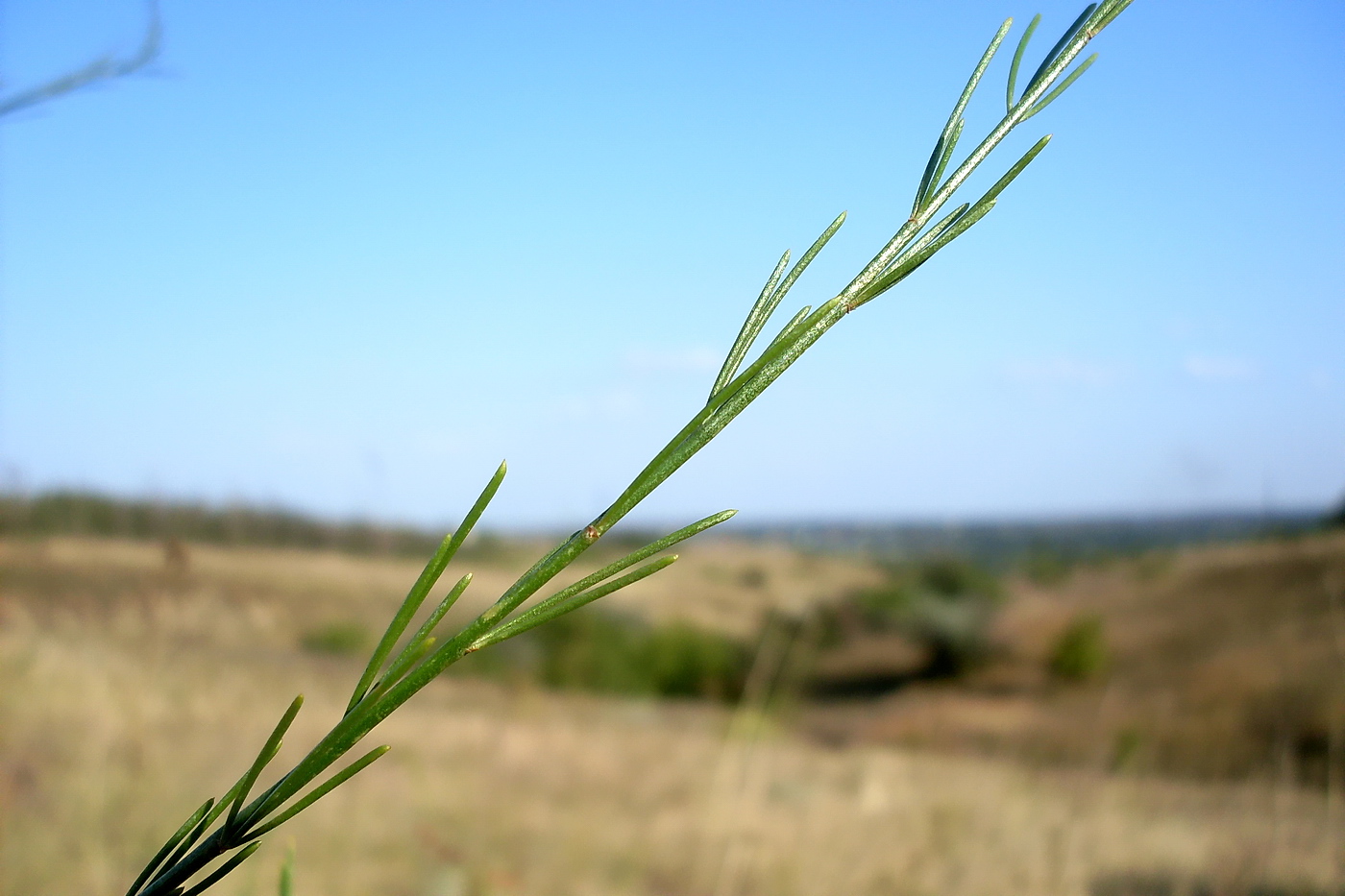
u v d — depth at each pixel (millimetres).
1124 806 5883
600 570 409
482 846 4152
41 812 3328
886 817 5379
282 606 10023
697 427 419
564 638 14000
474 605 10680
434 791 4848
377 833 4031
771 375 424
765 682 6969
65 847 3111
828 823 5098
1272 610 13477
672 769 6211
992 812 5559
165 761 4309
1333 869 4547
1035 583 22281
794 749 7762
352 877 3498
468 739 6555
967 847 4793
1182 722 9805
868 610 18328
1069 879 4344
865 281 444
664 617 15156
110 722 4617
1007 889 4203
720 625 14875
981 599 19328
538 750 6543
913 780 6695
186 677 6227
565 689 12672
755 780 5902
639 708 10742
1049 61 490
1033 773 7406
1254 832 5258
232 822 410
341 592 11211
